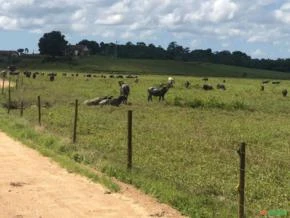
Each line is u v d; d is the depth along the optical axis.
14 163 15.63
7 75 89.94
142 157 16.56
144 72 151.75
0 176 13.84
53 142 18.72
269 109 37.34
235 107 37.22
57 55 186.38
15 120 25.36
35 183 13.10
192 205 10.92
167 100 41.22
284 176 14.16
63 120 26.45
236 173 14.34
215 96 46.16
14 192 12.20
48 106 35.75
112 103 37.12
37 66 163.12
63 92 50.09
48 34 186.62
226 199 11.62
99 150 17.88
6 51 186.12
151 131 23.00
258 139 21.45
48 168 14.90
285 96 52.28
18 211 10.66
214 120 28.64
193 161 16.05
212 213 10.43
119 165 14.91
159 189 12.05
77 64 168.00
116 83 70.69
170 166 15.20
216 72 168.88
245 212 10.48
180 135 21.86
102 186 12.77
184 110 34.34
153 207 11.00
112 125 24.97
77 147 17.98
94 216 10.34
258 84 85.12
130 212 10.63
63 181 13.32
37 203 11.27
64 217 10.27
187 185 12.84
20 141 19.80
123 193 12.15
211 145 19.31
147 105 37.84
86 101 37.19
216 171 14.61
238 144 19.77
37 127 22.72
